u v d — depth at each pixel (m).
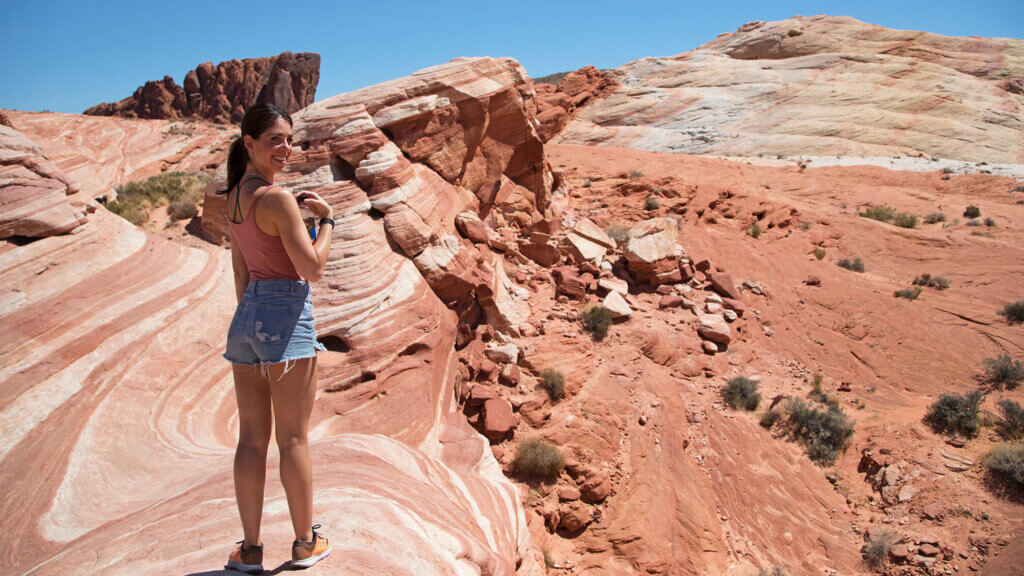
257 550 2.87
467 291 12.71
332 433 8.48
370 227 11.87
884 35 71.69
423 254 12.40
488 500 6.93
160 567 3.10
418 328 10.77
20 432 5.65
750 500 11.07
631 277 17.41
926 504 10.32
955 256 23.56
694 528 10.20
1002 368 14.62
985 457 10.76
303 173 12.35
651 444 11.55
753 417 12.98
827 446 12.22
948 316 18.12
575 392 12.21
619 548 9.69
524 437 10.91
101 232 8.51
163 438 6.62
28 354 6.42
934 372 15.50
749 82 67.81
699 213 23.84
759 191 33.06
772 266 20.52
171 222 13.95
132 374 7.22
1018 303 17.89
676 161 37.16
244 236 2.72
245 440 2.81
